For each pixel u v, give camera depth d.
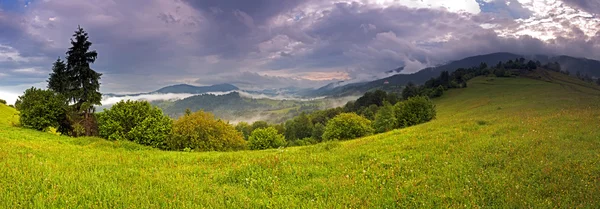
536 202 8.02
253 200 8.76
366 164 13.49
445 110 106.50
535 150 13.62
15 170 10.35
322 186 10.23
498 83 151.12
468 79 176.62
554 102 54.38
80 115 38.50
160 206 7.85
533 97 79.38
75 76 38.59
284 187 10.30
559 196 8.41
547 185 9.24
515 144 15.12
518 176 10.22
